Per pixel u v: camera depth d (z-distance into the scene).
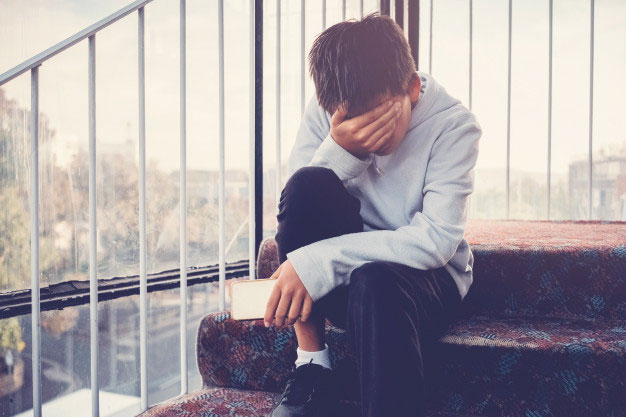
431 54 2.48
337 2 2.24
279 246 0.87
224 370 1.15
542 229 1.69
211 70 2.43
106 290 1.74
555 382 0.88
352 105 0.84
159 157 2.22
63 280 1.83
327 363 0.92
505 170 2.52
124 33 2.07
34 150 1.15
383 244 0.78
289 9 2.42
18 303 1.55
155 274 1.95
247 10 2.58
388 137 0.84
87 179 1.93
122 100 2.07
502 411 0.91
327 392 0.88
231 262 2.30
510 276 1.16
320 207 0.84
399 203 0.97
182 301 1.32
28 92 1.76
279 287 0.78
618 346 0.88
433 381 0.95
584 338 0.94
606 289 1.10
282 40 2.41
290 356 1.08
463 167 0.90
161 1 2.22
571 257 1.12
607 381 0.85
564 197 2.73
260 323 1.11
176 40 2.30
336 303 0.86
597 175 2.70
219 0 1.43
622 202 2.65
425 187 0.92
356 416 0.96
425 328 0.81
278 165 1.68
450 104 0.98
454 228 0.83
